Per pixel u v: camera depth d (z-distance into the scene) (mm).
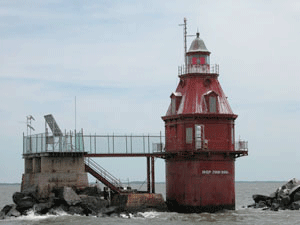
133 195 71688
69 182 70938
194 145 72625
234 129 75750
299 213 76375
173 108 76000
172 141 75500
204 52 76562
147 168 77375
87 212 69438
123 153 75312
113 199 74000
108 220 65750
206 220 67250
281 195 85312
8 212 69000
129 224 62844
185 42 79250
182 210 73500
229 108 75375
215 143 73062
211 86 75500
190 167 73125
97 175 74188
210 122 73188
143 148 76312
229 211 73938
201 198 72688
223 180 73688
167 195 77125
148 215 70250
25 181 75312
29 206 69375
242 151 74250
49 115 72938
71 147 71688
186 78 76188
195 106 73688
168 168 76875
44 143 72000
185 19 79688
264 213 76062
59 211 69250
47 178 70125
